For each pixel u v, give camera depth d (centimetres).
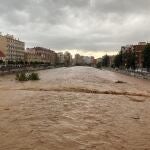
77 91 3675
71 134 1490
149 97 3325
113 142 1366
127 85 5253
